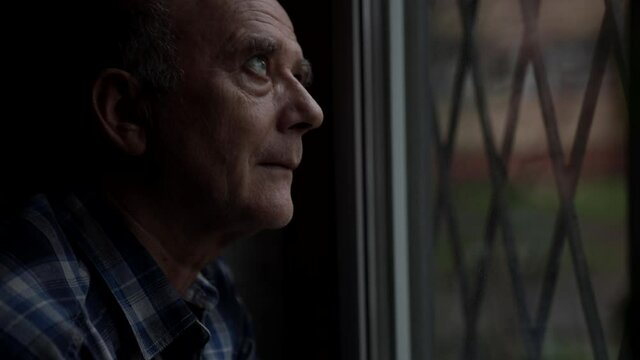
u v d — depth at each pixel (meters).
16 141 0.96
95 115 0.86
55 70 0.90
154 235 0.89
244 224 0.89
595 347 0.95
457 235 1.10
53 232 0.84
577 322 0.97
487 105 1.06
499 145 1.05
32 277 0.78
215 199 0.86
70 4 0.88
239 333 1.10
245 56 0.85
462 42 1.08
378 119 1.08
